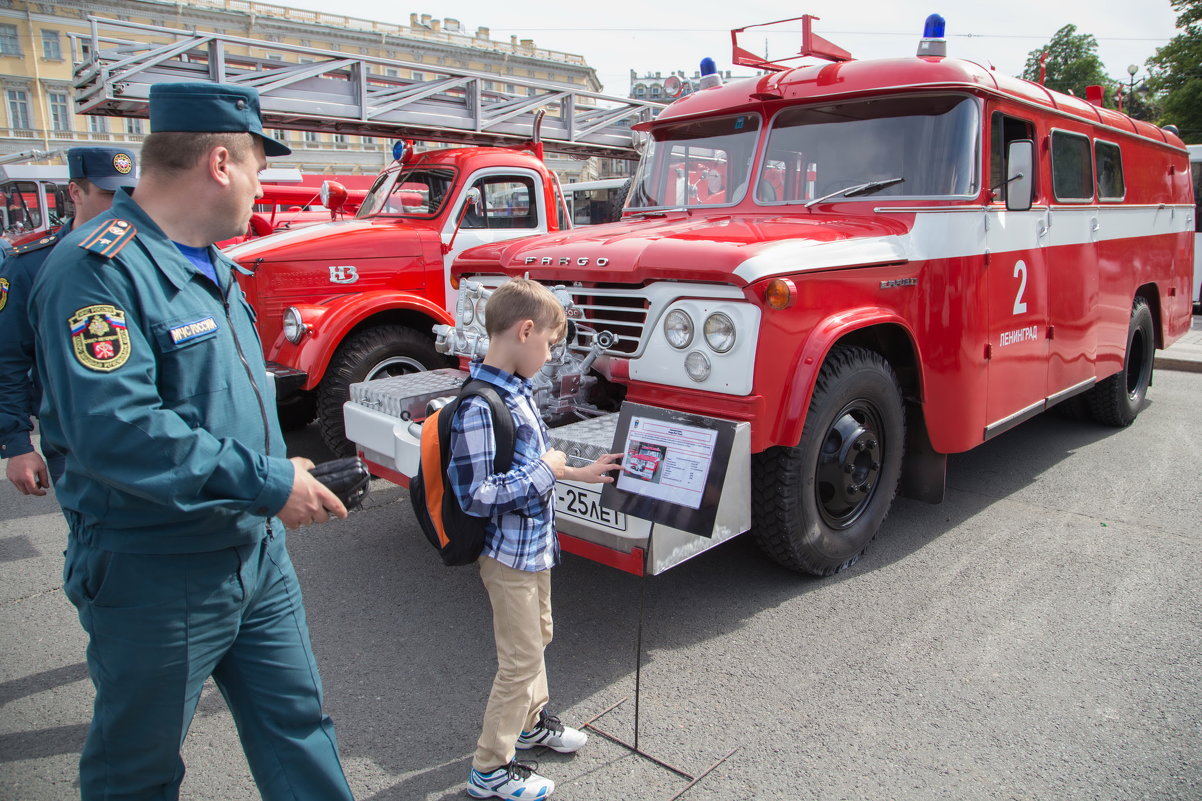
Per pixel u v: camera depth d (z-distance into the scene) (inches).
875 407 154.6
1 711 120.6
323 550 175.6
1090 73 1788.9
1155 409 301.0
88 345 61.2
